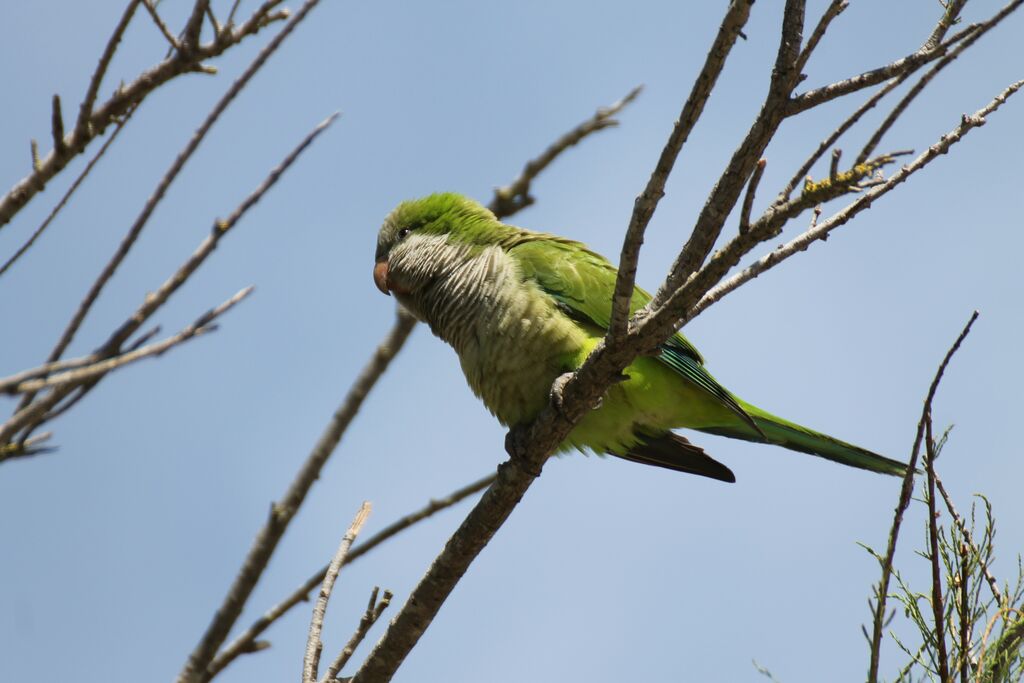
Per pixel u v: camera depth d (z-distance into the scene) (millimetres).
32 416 5918
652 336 7734
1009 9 6199
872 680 6691
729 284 7168
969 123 6562
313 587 10125
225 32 7773
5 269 6703
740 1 5914
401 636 9703
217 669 9805
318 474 11594
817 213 7195
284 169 7793
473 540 9648
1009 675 7344
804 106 6621
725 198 7148
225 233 7348
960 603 7766
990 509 7734
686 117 6457
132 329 6754
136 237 7125
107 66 7395
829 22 6363
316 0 7906
